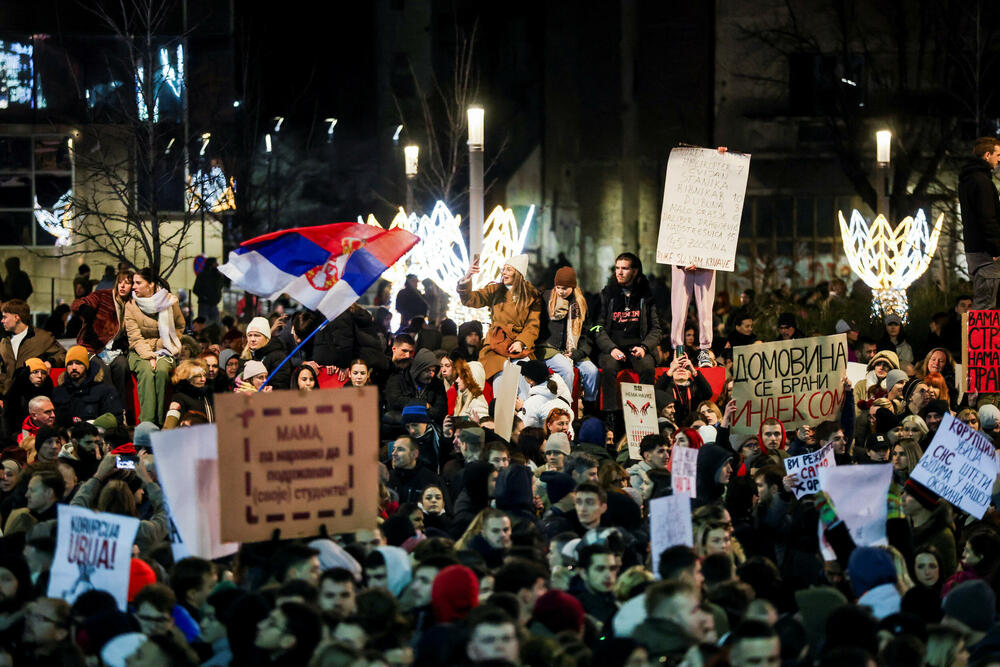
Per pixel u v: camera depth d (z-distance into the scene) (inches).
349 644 232.7
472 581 268.4
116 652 257.3
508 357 586.2
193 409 562.9
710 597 297.0
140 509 418.3
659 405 572.7
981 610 286.0
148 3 1095.6
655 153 1485.0
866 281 999.6
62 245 1269.7
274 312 799.7
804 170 1398.9
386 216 1577.3
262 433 313.3
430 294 1072.8
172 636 263.6
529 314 592.1
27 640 290.0
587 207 1544.0
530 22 1579.7
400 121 1579.7
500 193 1571.1
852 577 307.7
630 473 455.5
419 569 285.1
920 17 1375.5
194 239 1259.8
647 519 410.9
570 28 1552.7
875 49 1384.1
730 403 521.3
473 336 663.1
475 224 700.0
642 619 266.1
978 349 536.1
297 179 1562.5
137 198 1061.8
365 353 612.1
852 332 812.0
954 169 1363.2
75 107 1269.7
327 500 317.1
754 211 1406.3
